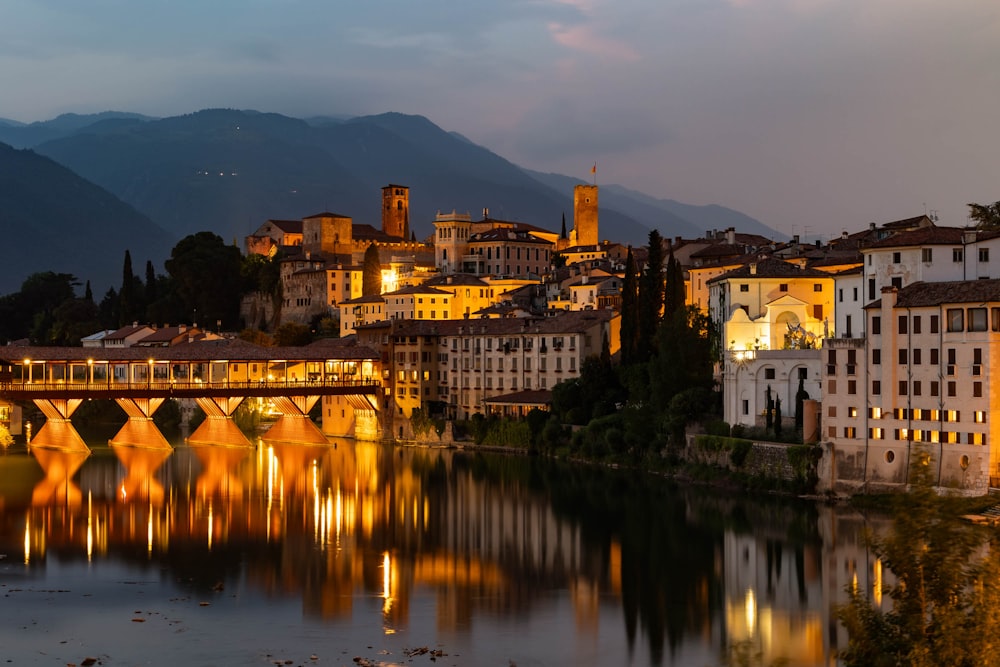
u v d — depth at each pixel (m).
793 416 154.88
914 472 54.41
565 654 87.94
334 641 90.38
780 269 181.75
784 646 90.00
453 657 86.81
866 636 51.22
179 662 84.56
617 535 129.38
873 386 137.75
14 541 126.88
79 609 98.69
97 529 134.00
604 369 196.38
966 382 128.62
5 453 199.75
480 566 116.12
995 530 53.09
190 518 141.50
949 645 49.12
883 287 141.38
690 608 100.44
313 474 180.25
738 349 167.62
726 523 132.75
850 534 124.38
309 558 119.56
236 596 103.81
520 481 170.12
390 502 153.50
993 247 145.75
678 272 194.12
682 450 168.00
